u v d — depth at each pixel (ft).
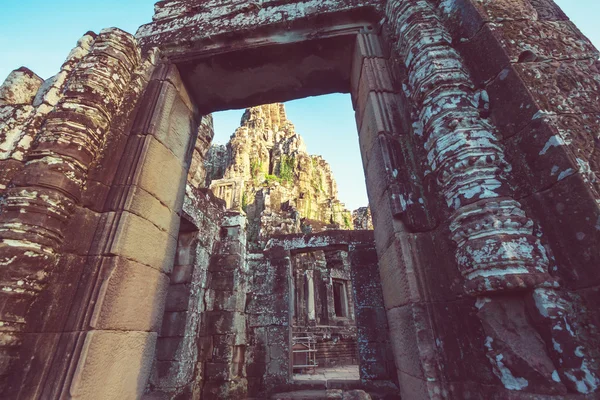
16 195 6.71
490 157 5.88
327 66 11.10
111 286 7.07
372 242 27.58
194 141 12.28
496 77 6.71
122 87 9.21
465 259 5.51
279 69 11.21
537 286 4.88
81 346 6.28
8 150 7.57
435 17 8.06
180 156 10.95
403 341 6.80
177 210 10.60
